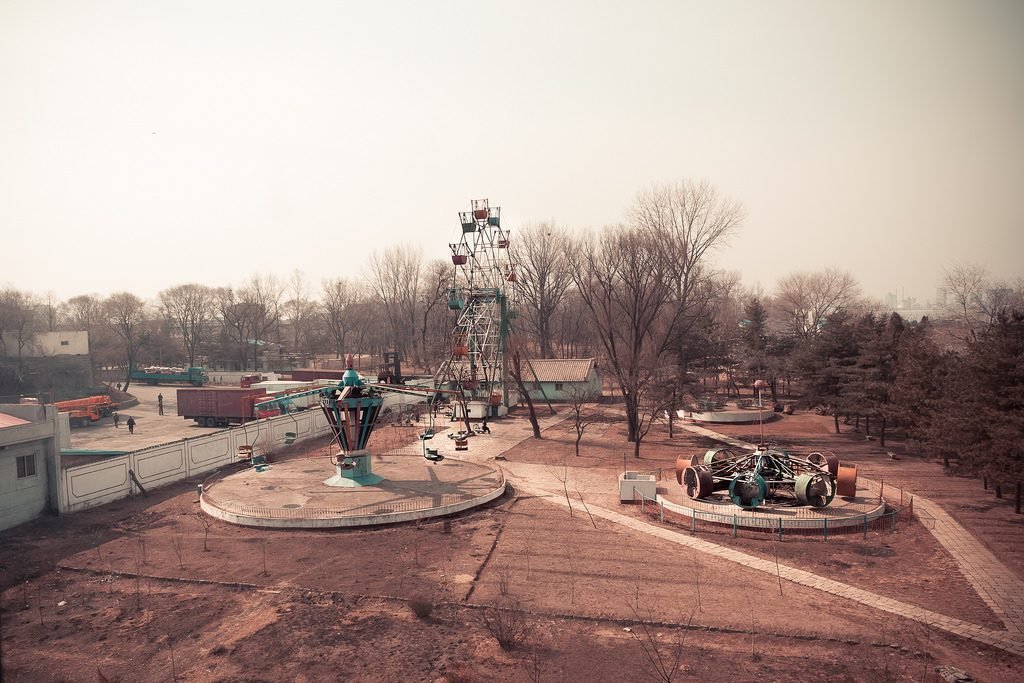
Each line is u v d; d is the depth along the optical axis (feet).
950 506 91.04
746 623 54.80
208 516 87.20
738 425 176.04
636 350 150.20
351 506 87.30
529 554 72.08
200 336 419.13
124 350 345.72
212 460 116.06
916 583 63.62
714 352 200.64
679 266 158.20
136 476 99.30
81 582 64.34
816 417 191.83
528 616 56.29
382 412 183.73
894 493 98.02
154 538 78.02
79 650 50.44
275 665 48.01
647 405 166.61
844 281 318.86
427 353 307.17
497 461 126.52
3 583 63.82
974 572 66.28
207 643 51.57
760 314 245.86
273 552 72.84
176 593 61.67
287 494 94.32
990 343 87.86
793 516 81.35
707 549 73.77
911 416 122.93
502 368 196.13
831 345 167.53
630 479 95.35
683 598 60.13
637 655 49.21
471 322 192.54
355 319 412.57
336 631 53.62
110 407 206.69
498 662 48.29
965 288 152.25
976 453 85.76
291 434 143.84
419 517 84.69
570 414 192.03
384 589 62.23
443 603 58.95
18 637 52.65
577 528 81.71
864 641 51.37
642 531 80.59
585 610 57.47
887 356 143.13
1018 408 81.92
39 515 85.97
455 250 193.26
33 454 85.56
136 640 52.13
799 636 52.26
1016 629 53.57
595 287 225.15
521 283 307.99
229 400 179.42
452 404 184.65
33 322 256.52
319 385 189.47
